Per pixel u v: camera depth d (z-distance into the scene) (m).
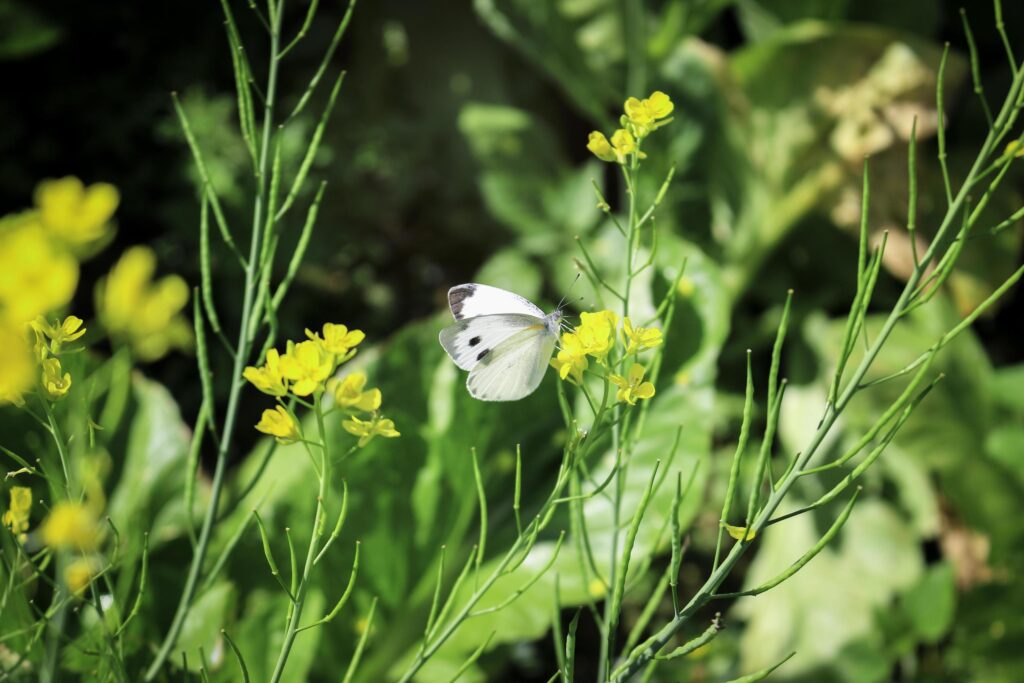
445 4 1.85
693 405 0.68
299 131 1.60
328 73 1.80
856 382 0.41
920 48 1.16
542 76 1.82
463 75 1.87
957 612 0.96
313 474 0.68
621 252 1.20
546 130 1.39
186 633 0.59
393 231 1.80
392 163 1.79
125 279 0.38
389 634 0.70
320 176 1.65
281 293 0.47
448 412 0.71
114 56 1.63
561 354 0.42
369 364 0.70
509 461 0.72
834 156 1.21
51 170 1.59
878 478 1.05
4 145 1.56
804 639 0.98
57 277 0.36
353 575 0.41
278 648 0.61
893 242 1.22
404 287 1.74
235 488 0.69
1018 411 1.04
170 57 1.66
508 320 0.47
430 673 0.68
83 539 0.38
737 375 1.24
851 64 1.18
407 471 0.69
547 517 0.43
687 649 0.42
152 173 1.57
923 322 1.12
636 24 1.21
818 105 1.19
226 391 1.40
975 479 0.99
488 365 0.47
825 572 1.02
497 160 1.33
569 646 0.43
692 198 1.22
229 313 1.46
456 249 1.82
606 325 0.42
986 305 0.41
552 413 0.73
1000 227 0.41
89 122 1.58
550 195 1.33
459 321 0.46
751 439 1.18
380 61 1.86
